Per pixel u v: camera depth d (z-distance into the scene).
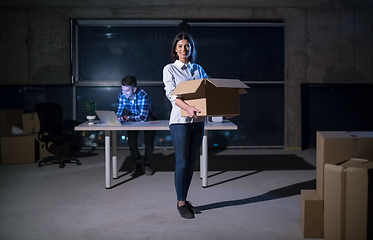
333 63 5.79
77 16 5.64
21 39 5.64
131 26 5.80
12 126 5.16
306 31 5.75
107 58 5.84
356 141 2.20
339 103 6.04
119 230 2.45
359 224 2.02
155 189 3.49
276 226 2.51
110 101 5.89
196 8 5.66
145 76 5.87
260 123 5.98
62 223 2.59
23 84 5.70
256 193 3.36
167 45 5.82
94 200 3.14
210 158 5.21
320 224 2.26
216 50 5.86
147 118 3.95
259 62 5.90
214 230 2.44
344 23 5.75
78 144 5.93
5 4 5.59
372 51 5.80
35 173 4.21
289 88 5.79
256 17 5.70
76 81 5.83
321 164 2.28
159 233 2.39
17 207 2.96
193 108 2.37
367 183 1.98
